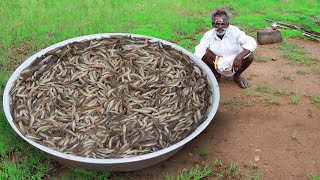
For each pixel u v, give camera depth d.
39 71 2.54
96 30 4.00
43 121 2.25
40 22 4.09
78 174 2.18
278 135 2.54
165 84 2.52
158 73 2.57
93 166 2.06
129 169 2.15
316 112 2.79
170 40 3.93
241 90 3.10
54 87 2.43
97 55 2.66
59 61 2.63
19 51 3.59
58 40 3.76
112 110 2.31
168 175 2.21
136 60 2.64
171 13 4.65
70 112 2.30
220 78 3.26
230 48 2.92
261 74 3.35
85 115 2.29
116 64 2.60
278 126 2.63
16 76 2.52
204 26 4.39
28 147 2.38
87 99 2.37
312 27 4.48
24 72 2.52
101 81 2.47
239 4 5.26
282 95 3.01
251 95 3.01
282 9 5.14
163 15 4.57
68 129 2.20
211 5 5.12
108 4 4.71
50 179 2.20
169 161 2.36
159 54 2.72
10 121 2.19
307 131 2.58
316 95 3.00
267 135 2.54
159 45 2.82
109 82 2.47
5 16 4.10
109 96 2.38
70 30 3.96
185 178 2.20
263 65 3.52
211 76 2.59
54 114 2.30
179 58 2.74
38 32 3.91
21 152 2.37
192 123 2.29
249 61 2.99
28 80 2.47
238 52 2.97
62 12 4.39
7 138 2.44
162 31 4.10
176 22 4.39
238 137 2.53
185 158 2.38
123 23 4.23
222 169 2.28
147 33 3.97
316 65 3.53
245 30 4.35
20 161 2.30
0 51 3.50
